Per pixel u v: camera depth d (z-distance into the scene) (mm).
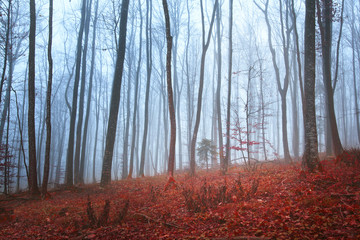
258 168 13836
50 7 12555
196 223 6230
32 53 13266
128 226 6539
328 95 13312
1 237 7082
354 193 6098
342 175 7793
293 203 6320
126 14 16125
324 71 14078
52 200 11625
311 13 9820
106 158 14586
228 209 6703
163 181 13891
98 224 6820
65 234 6734
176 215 7125
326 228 4715
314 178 8016
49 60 12328
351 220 4836
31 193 12383
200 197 7992
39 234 6945
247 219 5852
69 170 16750
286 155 17656
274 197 7160
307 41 9773
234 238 4887
